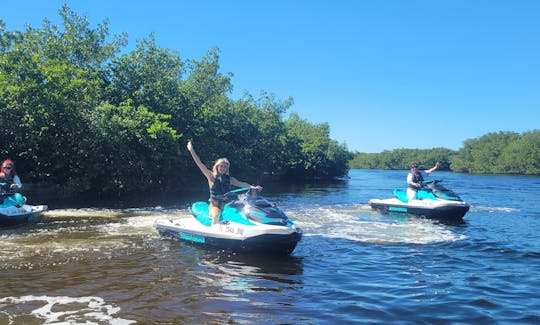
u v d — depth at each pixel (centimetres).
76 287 530
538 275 641
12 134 1630
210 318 441
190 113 2491
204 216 839
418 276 627
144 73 2416
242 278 593
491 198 2311
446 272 652
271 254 733
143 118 1980
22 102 1631
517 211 1584
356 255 760
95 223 1043
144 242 812
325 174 5947
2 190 1012
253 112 3881
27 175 1692
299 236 725
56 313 443
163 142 2042
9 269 605
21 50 1727
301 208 1572
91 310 454
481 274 643
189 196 2094
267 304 488
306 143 5475
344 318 450
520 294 544
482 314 469
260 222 737
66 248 746
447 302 508
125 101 2217
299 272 636
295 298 513
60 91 1714
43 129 1620
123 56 2414
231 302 492
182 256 711
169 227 848
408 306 491
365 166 16012
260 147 3819
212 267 649
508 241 921
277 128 4138
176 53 2952
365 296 526
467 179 5759
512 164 8850
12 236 853
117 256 696
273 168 4381
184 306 474
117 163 1878
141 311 455
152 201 1775
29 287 526
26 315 436
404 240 912
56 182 1781
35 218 1123
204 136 2586
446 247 845
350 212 1427
